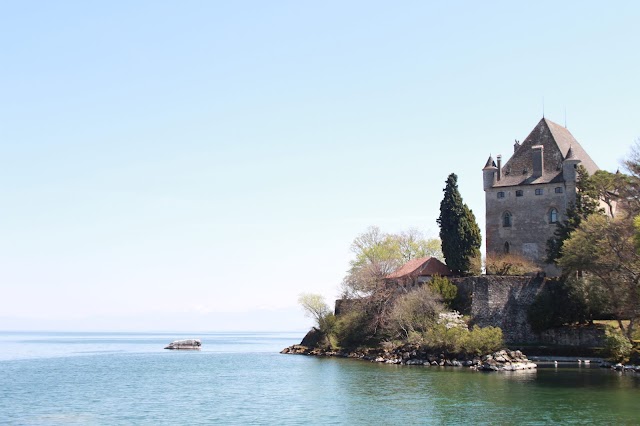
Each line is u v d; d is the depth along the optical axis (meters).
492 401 64.50
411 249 150.00
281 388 79.31
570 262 92.69
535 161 120.06
